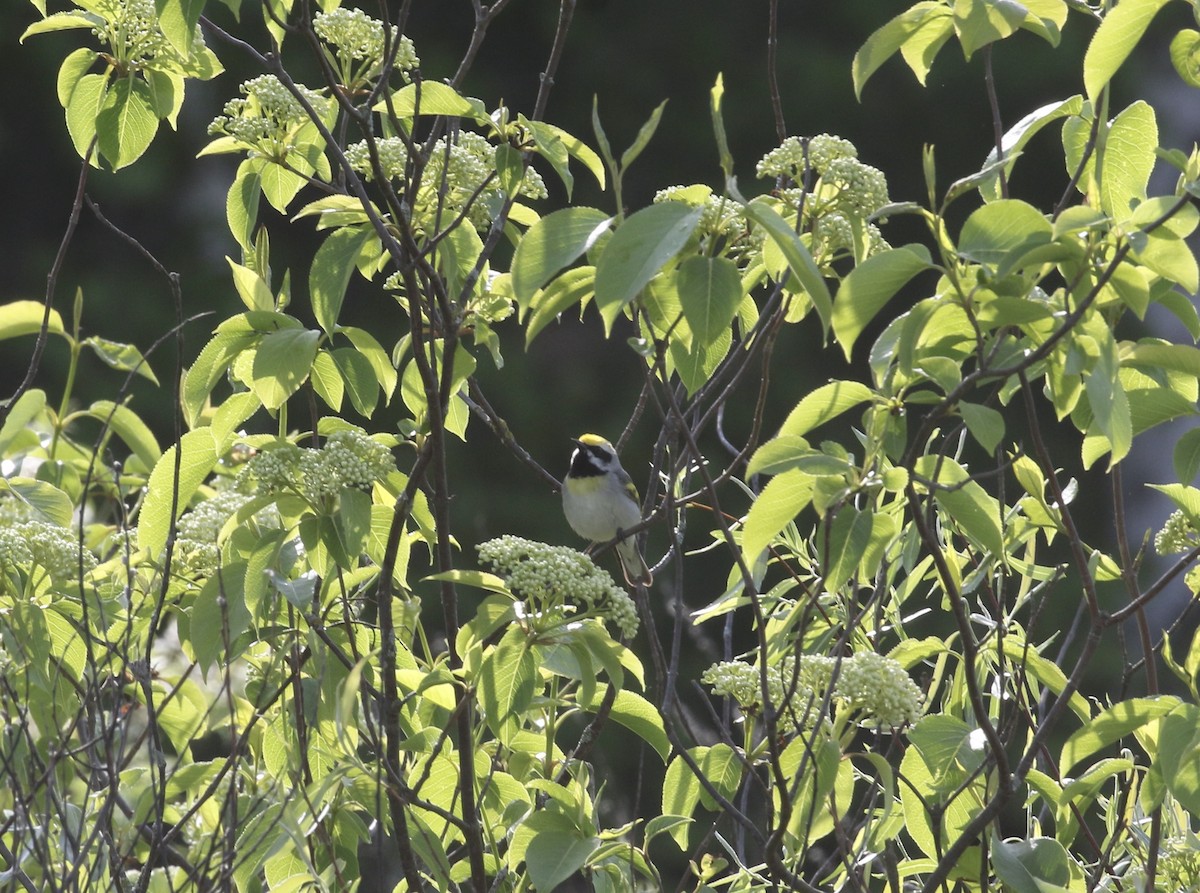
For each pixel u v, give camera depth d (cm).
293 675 626
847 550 575
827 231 647
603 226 545
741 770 699
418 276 707
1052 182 2875
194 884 609
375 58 682
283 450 641
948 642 718
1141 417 638
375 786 662
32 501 812
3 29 2545
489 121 668
